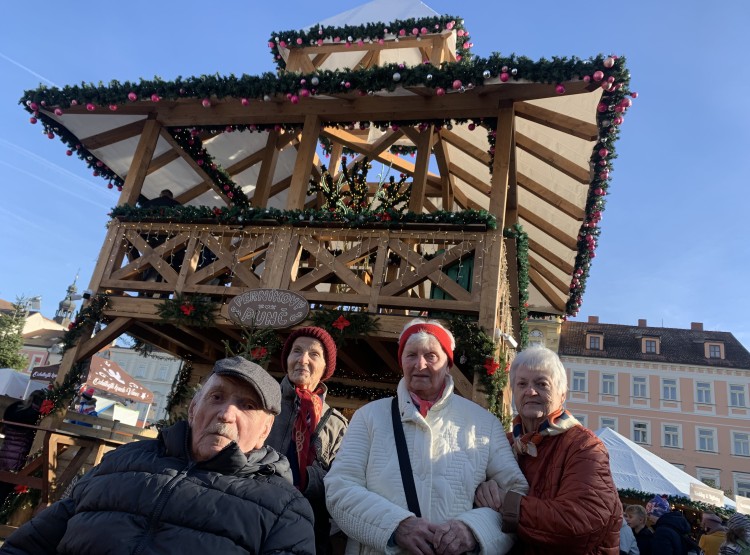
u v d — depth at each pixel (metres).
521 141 7.56
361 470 2.27
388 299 5.96
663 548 5.18
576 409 34.41
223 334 7.29
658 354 34.97
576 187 7.97
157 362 46.06
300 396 2.78
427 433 2.29
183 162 8.84
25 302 31.06
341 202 8.66
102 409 11.12
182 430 1.91
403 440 2.27
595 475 2.09
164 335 7.72
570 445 2.24
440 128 8.24
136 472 1.78
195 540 1.61
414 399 2.39
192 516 1.65
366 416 2.41
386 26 7.73
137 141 8.23
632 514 6.35
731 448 32.41
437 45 7.69
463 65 6.05
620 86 5.67
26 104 7.55
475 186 9.70
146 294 7.56
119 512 1.68
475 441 2.32
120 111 7.68
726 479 31.89
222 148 9.17
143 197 9.47
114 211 7.17
